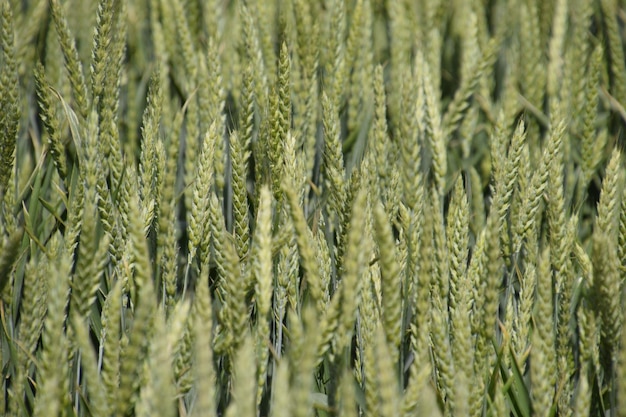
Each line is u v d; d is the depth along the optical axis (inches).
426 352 40.6
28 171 50.9
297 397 37.7
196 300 40.4
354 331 46.2
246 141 48.7
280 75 46.1
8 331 44.2
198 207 44.2
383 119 49.9
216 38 55.9
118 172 46.5
